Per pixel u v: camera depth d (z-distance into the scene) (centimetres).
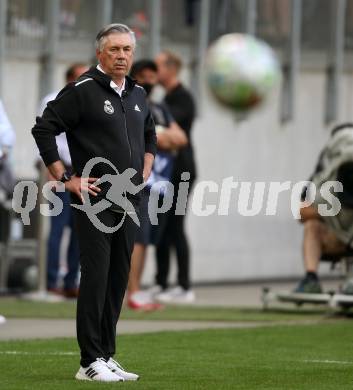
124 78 2738
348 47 6494
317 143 6359
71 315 4134
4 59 5172
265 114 6072
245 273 6019
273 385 2633
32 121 5309
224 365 2952
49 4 5334
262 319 4128
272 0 6072
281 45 6128
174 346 3309
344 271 4362
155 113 4397
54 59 5356
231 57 4216
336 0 6406
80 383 2619
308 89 6294
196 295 5206
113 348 2739
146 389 2545
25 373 2767
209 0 5791
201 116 5781
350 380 2720
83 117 2692
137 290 4409
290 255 6216
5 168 4569
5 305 4469
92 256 2669
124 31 2700
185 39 5762
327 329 3775
